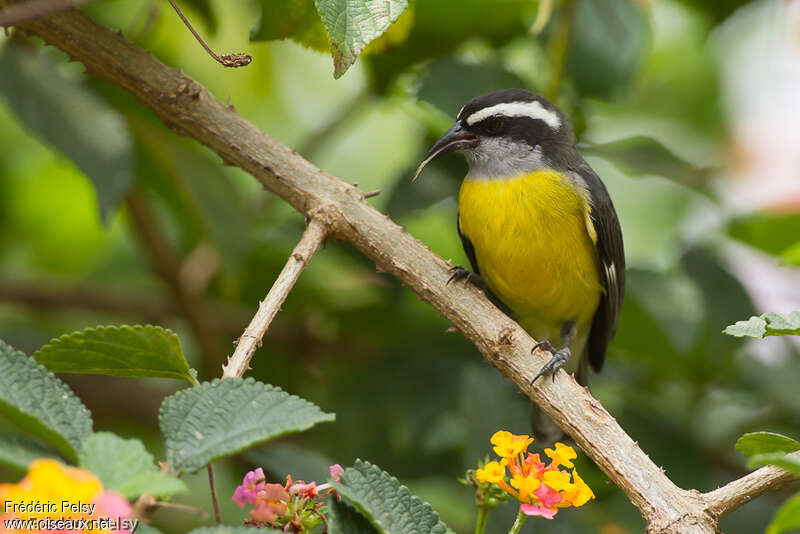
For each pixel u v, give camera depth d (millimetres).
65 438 4492
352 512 5133
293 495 5316
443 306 7438
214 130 7609
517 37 11016
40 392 4785
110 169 8609
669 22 14742
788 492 10969
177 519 11484
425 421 11195
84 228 14523
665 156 11078
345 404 11438
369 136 15742
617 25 11047
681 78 14914
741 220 11469
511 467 5422
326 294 12273
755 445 5852
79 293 12570
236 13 13461
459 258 13609
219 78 14070
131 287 14398
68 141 8578
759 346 11328
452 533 5125
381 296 12000
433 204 10906
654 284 10875
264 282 12289
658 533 6090
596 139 14828
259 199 12148
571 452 5484
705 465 10953
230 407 4957
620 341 11250
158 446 12773
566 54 10711
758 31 14523
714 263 11227
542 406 7012
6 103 8516
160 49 12672
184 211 11391
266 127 15156
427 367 11508
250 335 6098
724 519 10586
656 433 11039
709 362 11031
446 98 10477
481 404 9953
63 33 7602
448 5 10281
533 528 9016
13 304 12453
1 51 8688
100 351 5609
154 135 10422
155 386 12906
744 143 14758
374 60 10836
